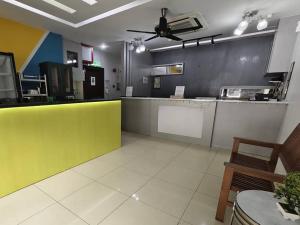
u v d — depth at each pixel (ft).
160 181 7.31
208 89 17.31
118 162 9.09
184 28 11.16
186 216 5.29
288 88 9.50
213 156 10.24
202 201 6.06
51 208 5.46
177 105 12.85
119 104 10.95
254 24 11.84
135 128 15.62
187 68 18.25
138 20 11.10
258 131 10.34
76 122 8.20
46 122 6.92
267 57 14.14
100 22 11.41
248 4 8.90
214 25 11.85
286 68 10.42
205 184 7.17
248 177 5.16
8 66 10.34
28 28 12.25
